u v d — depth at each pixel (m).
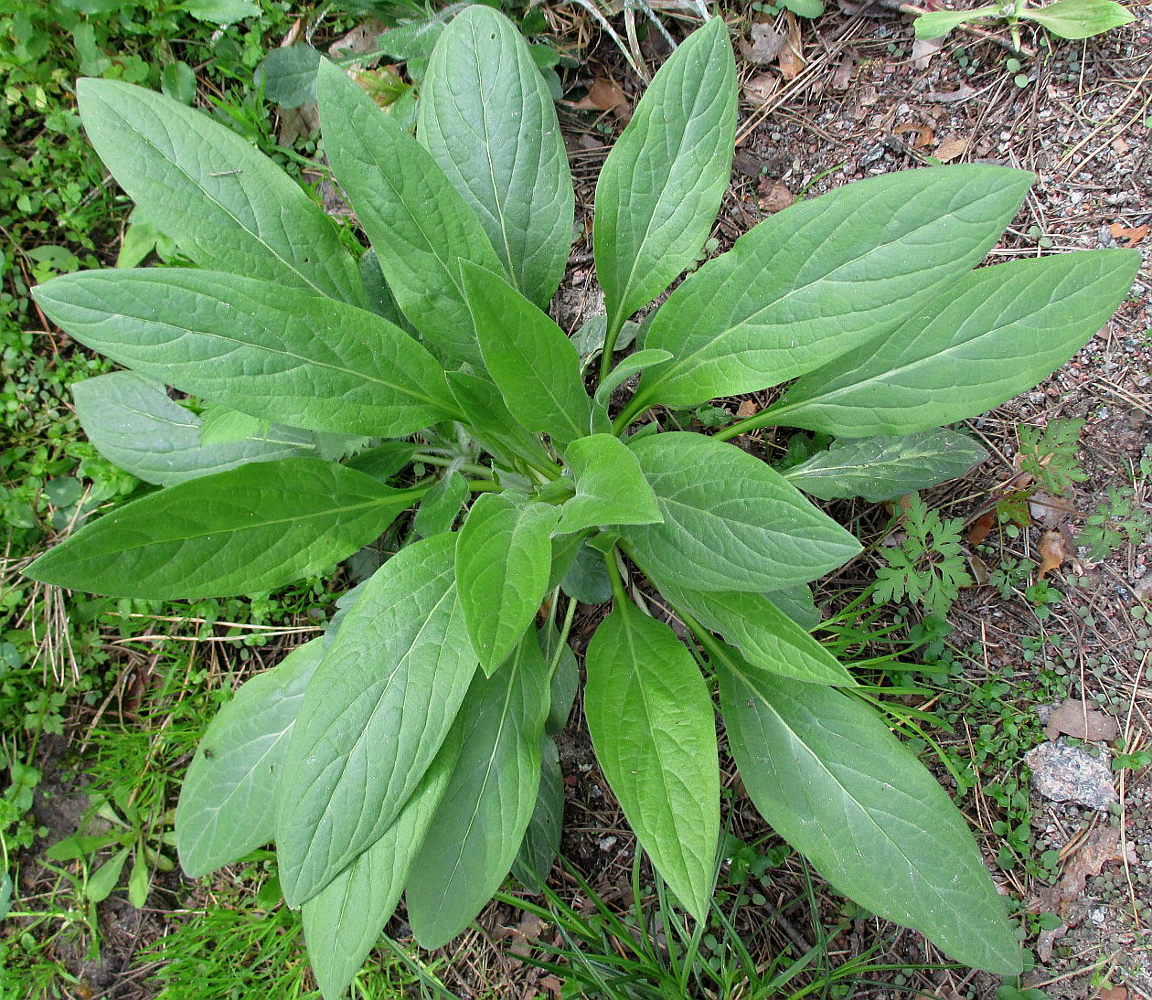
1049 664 0.54
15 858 0.59
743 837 0.56
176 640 0.59
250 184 0.45
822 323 0.41
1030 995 0.52
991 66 0.55
